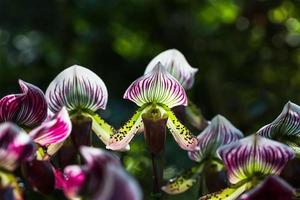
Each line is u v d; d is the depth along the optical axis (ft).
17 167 1.89
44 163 2.03
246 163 2.06
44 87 5.03
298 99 4.79
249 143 2.04
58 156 2.32
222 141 2.47
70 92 2.31
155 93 2.31
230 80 4.98
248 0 5.13
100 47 5.28
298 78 5.03
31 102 2.16
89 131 2.31
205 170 2.48
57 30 5.24
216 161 2.48
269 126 2.23
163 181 2.63
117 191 1.47
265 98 4.65
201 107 4.74
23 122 2.18
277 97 4.74
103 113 4.31
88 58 5.24
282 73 5.01
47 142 2.03
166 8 5.31
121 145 2.32
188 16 5.20
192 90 4.75
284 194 1.83
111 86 5.12
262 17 5.10
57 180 2.12
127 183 1.47
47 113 2.19
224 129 2.47
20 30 5.48
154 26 5.36
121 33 5.40
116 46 5.32
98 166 1.57
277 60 5.06
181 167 3.78
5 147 1.81
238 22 5.21
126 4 5.33
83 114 2.33
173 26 5.27
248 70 5.02
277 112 4.62
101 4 5.24
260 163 2.06
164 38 5.30
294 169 2.16
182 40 5.20
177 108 2.48
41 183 2.03
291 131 2.26
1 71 5.13
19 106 2.15
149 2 5.32
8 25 5.49
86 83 2.32
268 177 1.83
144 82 2.29
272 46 5.09
